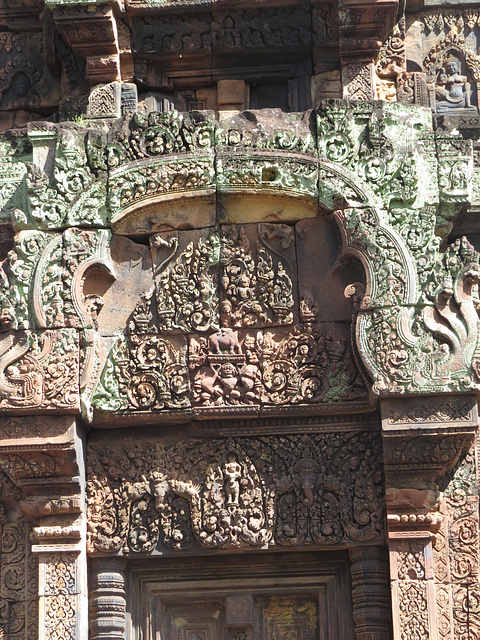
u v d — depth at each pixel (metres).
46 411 10.80
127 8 12.31
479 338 10.80
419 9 12.66
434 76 12.57
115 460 11.37
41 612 10.84
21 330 10.95
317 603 11.34
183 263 11.27
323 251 11.30
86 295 11.21
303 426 11.30
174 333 11.22
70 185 11.18
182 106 12.67
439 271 10.85
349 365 11.12
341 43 12.23
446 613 10.94
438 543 11.12
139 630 11.28
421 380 10.64
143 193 11.13
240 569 11.38
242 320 11.22
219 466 11.30
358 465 11.20
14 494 11.51
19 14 12.91
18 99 12.81
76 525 11.03
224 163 11.09
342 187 11.02
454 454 10.75
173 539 11.20
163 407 11.15
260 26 12.45
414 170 11.02
